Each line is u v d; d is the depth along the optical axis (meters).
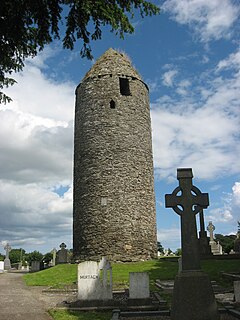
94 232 17.69
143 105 20.33
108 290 8.66
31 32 7.05
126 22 6.96
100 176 18.30
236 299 8.28
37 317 7.47
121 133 18.95
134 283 8.45
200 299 5.96
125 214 17.81
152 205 19.12
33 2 6.32
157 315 7.05
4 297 10.33
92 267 8.82
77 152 19.59
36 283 13.81
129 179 18.41
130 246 17.42
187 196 6.67
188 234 6.43
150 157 19.84
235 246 22.48
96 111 19.34
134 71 20.88
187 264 6.26
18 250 60.81
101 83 19.77
